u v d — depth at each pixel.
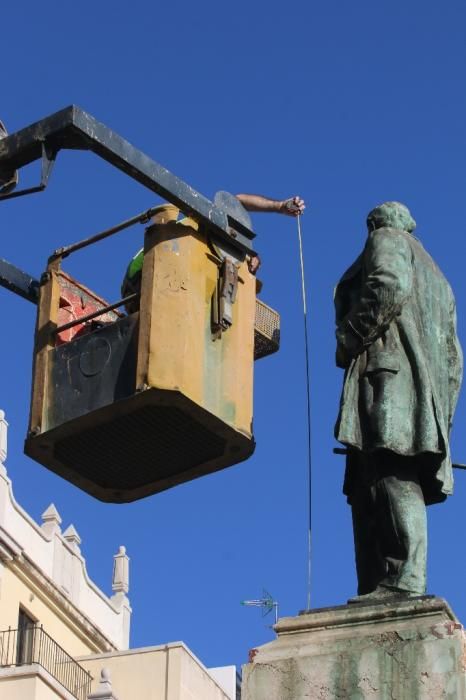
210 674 38.31
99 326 8.27
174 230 7.68
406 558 7.10
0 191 7.70
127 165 7.48
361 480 7.40
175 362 7.41
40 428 7.69
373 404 7.27
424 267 7.62
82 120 7.42
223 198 7.82
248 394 7.71
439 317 7.56
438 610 6.75
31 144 7.51
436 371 7.46
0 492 37.44
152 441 7.66
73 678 37.03
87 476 7.96
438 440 7.21
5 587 37.00
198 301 7.62
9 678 33.47
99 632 40.31
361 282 7.60
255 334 8.57
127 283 7.98
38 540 38.78
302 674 6.73
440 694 6.53
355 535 7.39
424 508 7.21
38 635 37.69
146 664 37.31
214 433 7.58
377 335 7.38
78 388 7.62
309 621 6.88
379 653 6.68
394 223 7.75
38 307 8.07
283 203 8.45
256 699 6.75
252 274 8.00
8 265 8.55
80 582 40.34
